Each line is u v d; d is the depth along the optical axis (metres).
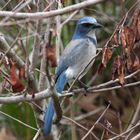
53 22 12.16
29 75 10.50
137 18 10.66
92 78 16.75
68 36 16.81
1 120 15.55
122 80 10.95
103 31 16.86
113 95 17.09
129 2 14.95
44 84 12.21
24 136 15.09
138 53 14.12
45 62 9.23
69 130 15.91
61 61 13.17
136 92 17.23
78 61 13.30
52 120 11.41
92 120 16.58
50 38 9.09
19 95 10.59
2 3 12.99
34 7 12.41
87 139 13.78
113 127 15.94
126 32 10.62
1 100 10.12
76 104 16.81
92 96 16.92
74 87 13.43
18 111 14.84
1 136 15.46
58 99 10.33
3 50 11.45
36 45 11.73
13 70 9.90
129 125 13.72
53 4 11.45
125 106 17.30
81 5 9.32
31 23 12.81
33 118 14.77
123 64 10.94
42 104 12.27
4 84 11.59
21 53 13.96
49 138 12.40
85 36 13.78
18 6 11.00
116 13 17.25
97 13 16.52
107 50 10.68
